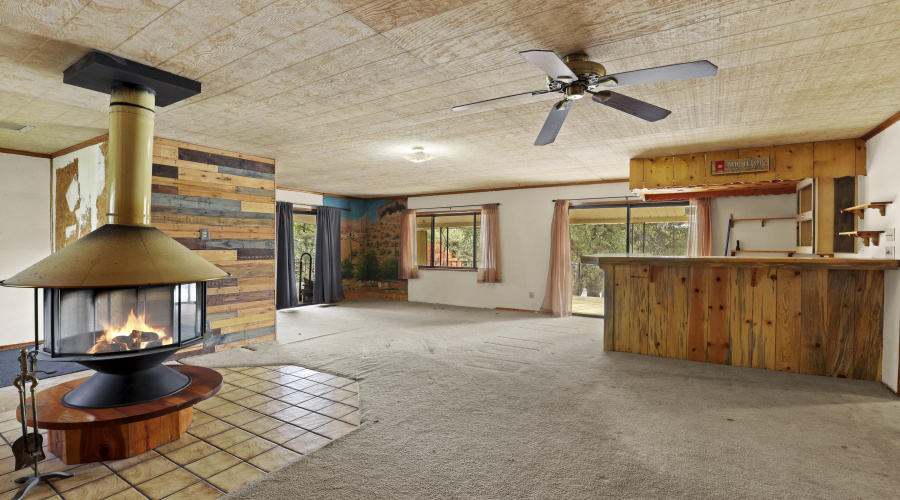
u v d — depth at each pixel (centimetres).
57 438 243
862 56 251
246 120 383
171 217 441
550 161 565
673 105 342
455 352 471
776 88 304
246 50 248
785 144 469
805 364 392
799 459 238
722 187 546
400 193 915
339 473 224
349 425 288
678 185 522
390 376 385
